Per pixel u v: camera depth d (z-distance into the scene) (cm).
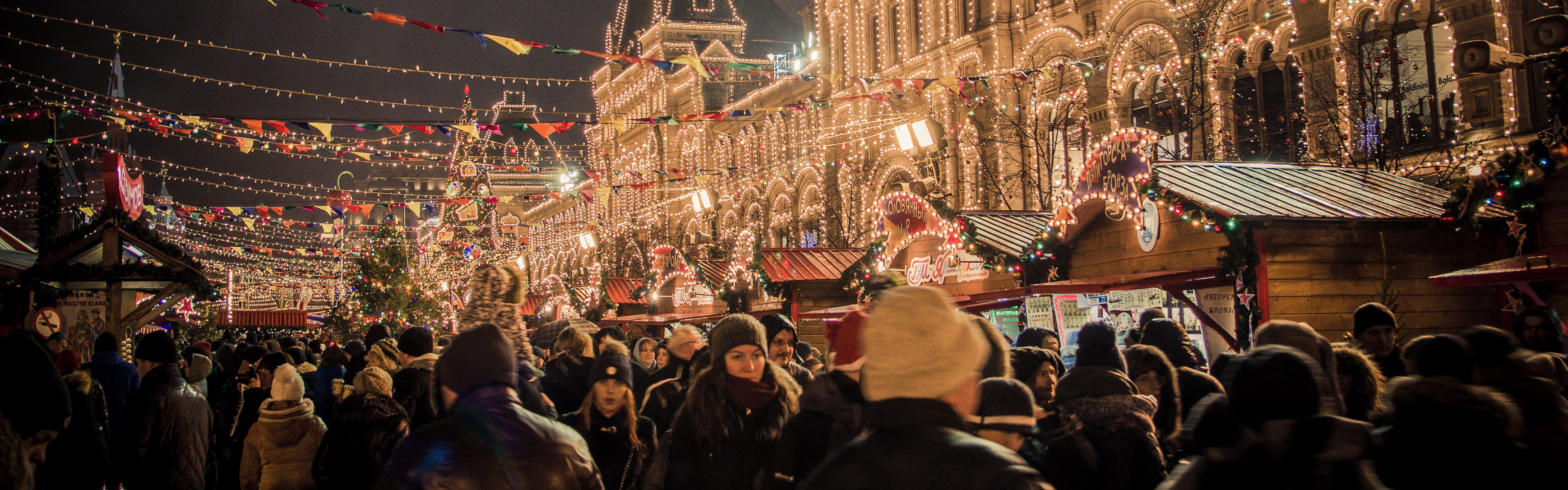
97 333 1443
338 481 527
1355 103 1912
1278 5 2120
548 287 4062
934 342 261
